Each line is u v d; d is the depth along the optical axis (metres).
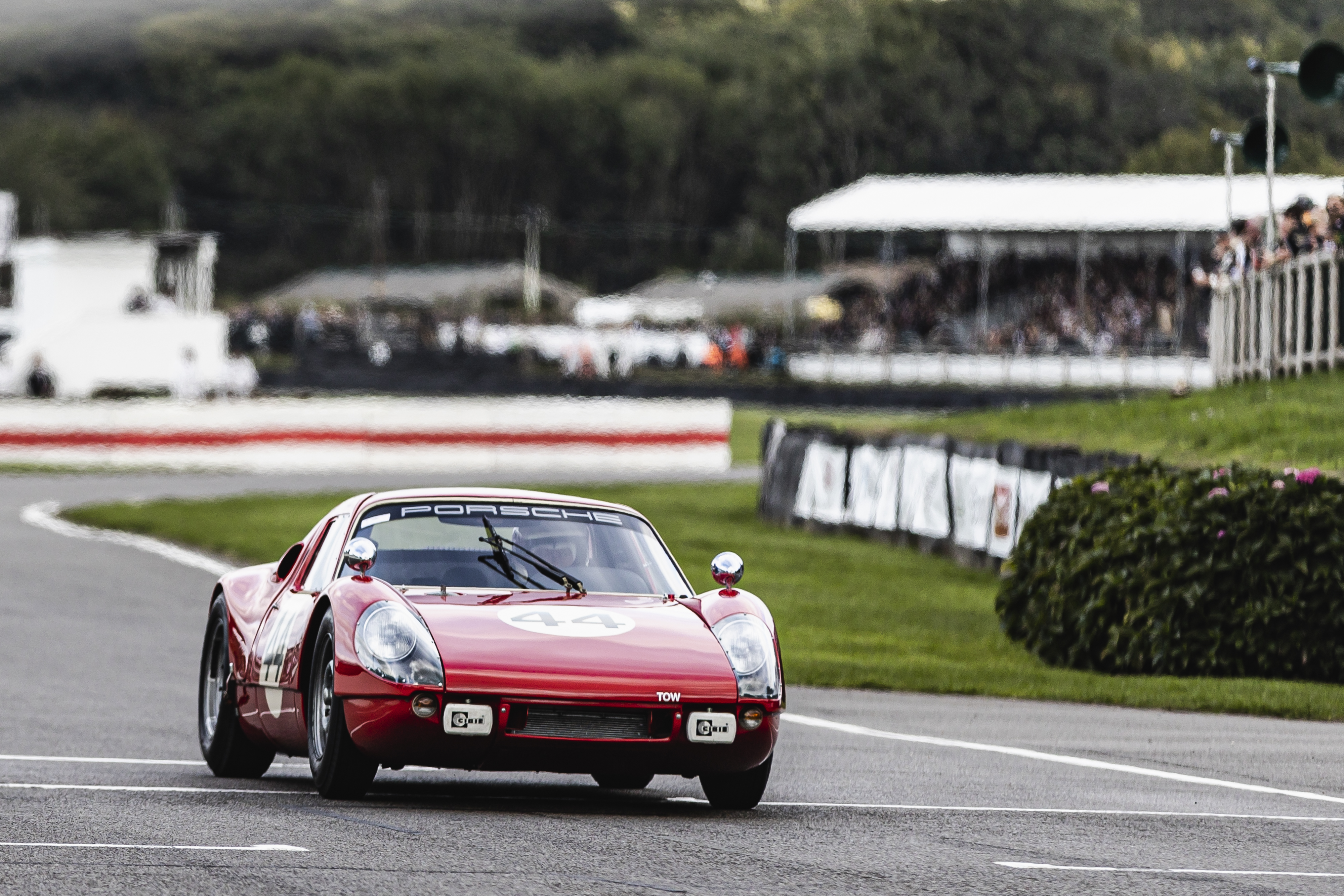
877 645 59.31
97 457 132.38
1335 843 26.80
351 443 134.38
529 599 29.62
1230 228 90.94
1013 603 58.88
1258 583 52.44
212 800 29.02
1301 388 79.62
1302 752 38.41
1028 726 42.44
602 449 139.50
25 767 32.91
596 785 33.59
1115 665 53.41
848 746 38.53
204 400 169.75
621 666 27.56
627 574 31.09
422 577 29.97
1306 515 52.53
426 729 26.81
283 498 104.62
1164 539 53.69
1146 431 82.44
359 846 24.31
